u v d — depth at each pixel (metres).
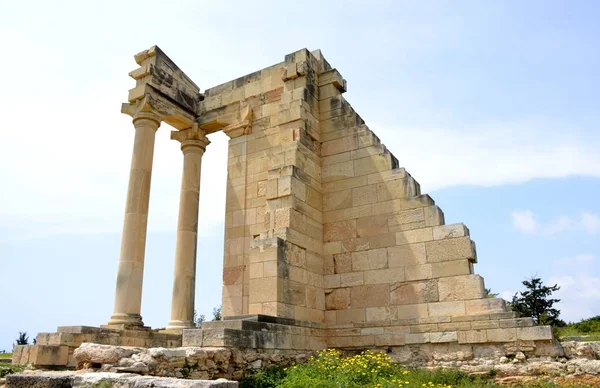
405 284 16.02
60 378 8.37
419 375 13.20
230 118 21.28
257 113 20.34
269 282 14.79
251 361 12.51
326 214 18.34
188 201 21.80
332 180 18.59
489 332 14.13
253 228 18.73
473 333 14.36
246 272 18.38
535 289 47.56
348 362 13.18
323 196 18.61
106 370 9.98
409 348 15.31
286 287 15.09
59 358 13.23
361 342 16.09
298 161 17.44
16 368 12.51
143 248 18.77
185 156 22.47
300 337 15.04
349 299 16.91
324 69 21.00
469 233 15.70
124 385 7.84
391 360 14.41
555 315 45.72
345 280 17.17
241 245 18.83
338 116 19.22
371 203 17.50
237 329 12.32
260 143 19.72
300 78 19.27
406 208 16.73
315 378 11.46
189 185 22.00
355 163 18.27
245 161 19.88
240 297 18.20
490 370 13.65
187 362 10.71
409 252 16.23
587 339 18.64
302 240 16.56
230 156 20.34
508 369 13.41
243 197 19.41
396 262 16.41
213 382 7.14
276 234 15.98
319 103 19.91
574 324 41.03
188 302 20.59
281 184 16.91
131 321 17.31
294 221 16.34
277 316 14.34
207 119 22.08
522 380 13.03
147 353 10.31
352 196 17.97
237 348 12.10
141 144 19.73
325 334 16.73
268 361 13.18
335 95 19.67
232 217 19.41
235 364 11.97
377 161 17.81
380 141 18.53
